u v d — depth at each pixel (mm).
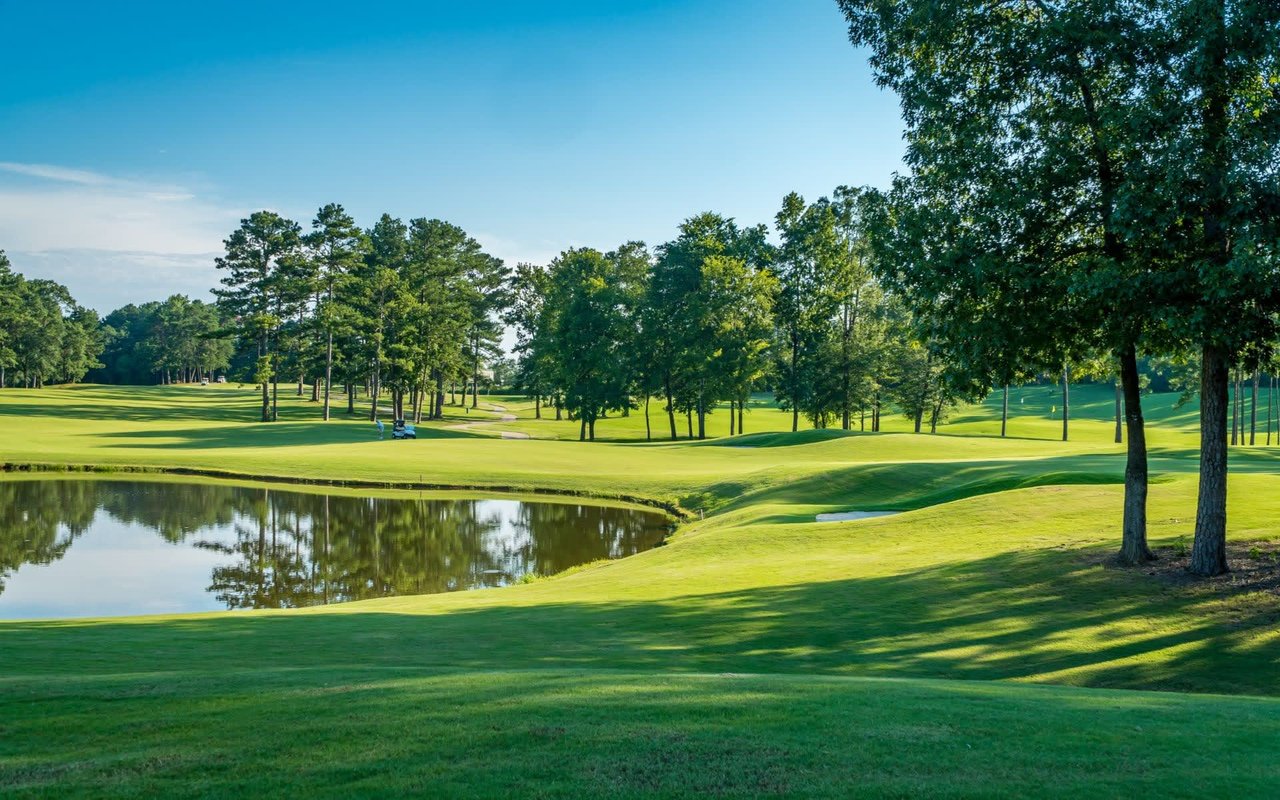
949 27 14969
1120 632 12680
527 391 93750
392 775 5758
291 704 7672
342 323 76562
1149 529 18797
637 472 43938
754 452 52781
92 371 154500
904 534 22203
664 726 6895
